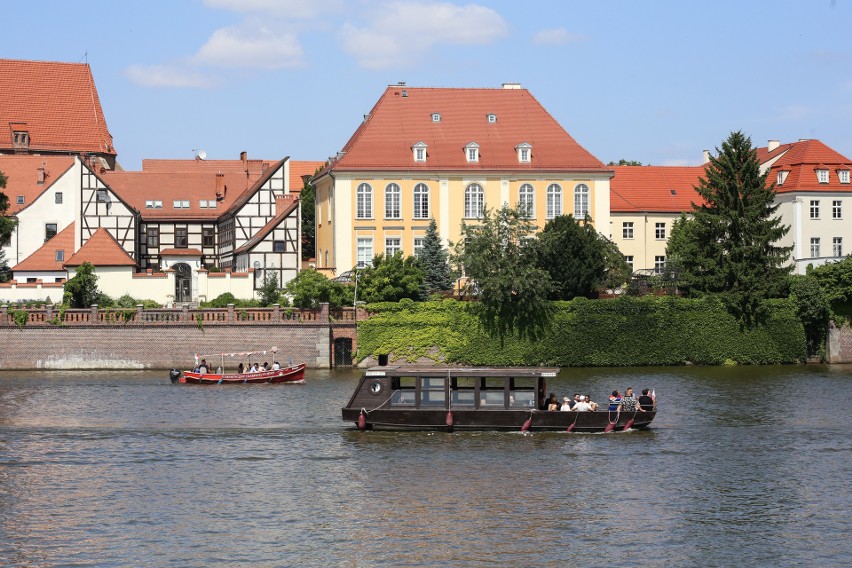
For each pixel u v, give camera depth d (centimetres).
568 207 11312
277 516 4784
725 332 10194
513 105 11712
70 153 14388
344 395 8006
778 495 5125
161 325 9738
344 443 6219
